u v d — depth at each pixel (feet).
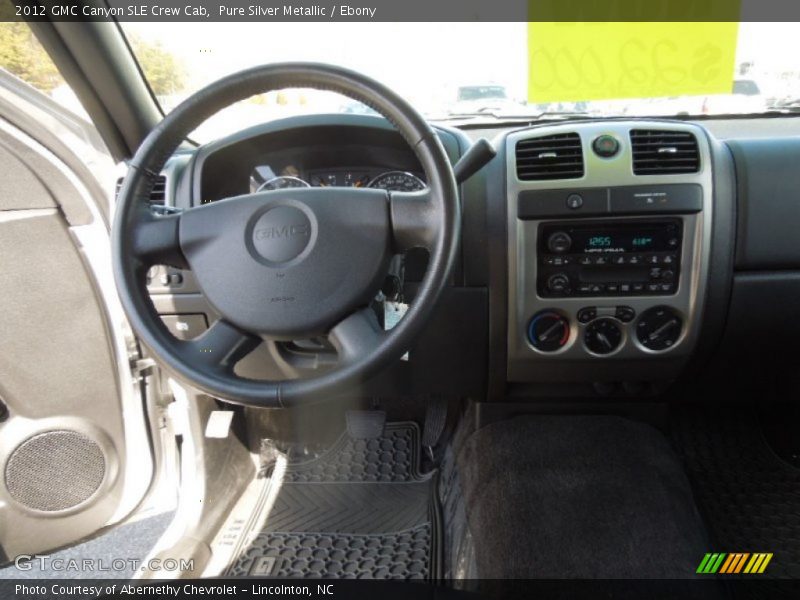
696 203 4.01
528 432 5.38
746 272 4.24
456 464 5.47
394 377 4.93
